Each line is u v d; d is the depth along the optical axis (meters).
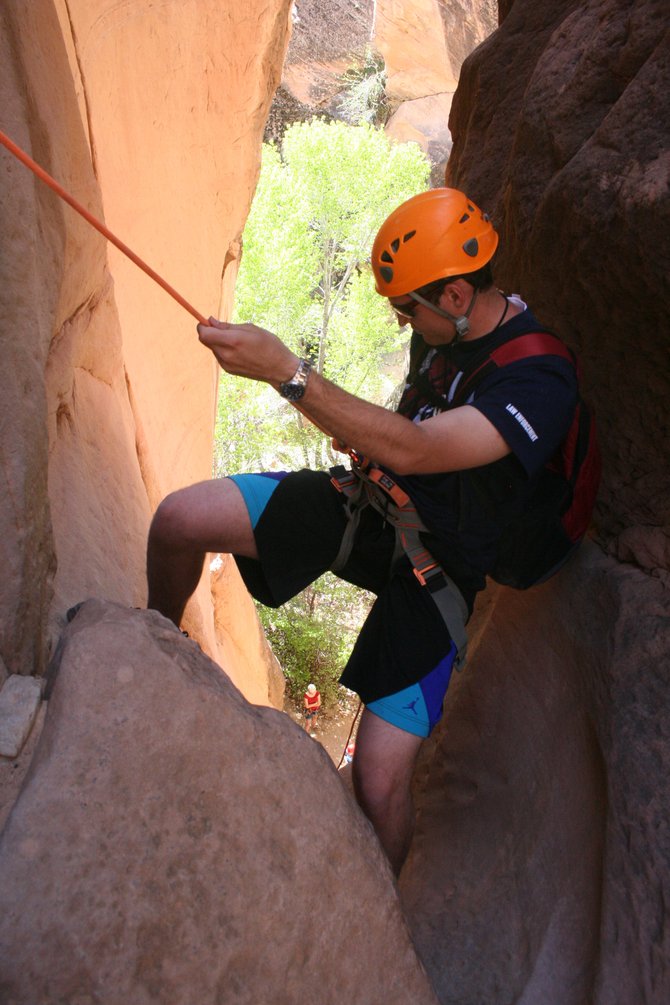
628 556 2.15
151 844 1.25
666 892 1.61
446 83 25.70
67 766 1.24
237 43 7.32
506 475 1.71
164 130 5.77
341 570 1.94
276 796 1.38
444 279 1.67
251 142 8.43
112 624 1.38
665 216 1.77
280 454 19.55
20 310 1.56
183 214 6.49
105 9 4.23
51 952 1.14
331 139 21.42
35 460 1.56
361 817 1.51
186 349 6.75
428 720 1.78
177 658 1.39
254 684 8.14
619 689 1.93
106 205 4.46
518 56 3.36
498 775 2.45
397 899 1.49
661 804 1.71
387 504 1.82
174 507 1.91
